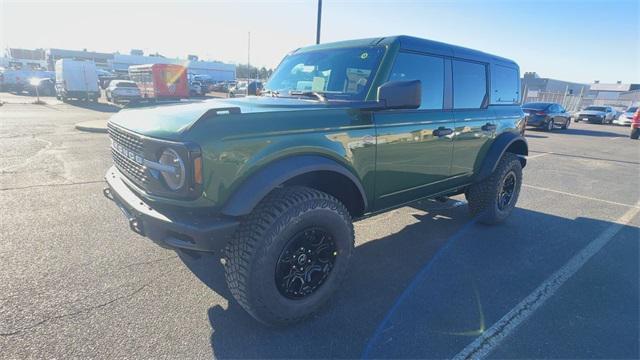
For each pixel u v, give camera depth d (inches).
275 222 97.6
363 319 113.8
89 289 122.9
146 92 1120.2
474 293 130.2
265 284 98.7
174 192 93.8
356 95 126.4
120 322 107.0
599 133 832.3
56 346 96.2
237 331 105.9
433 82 147.6
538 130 829.2
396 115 130.8
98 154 340.2
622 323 115.7
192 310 114.2
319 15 458.9
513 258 159.3
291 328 108.6
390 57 129.6
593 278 143.6
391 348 101.3
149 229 99.3
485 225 198.8
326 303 121.3
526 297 128.6
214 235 92.2
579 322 115.3
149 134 98.3
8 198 211.2
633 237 188.4
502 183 189.3
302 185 120.0
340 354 98.7
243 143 94.8
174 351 97.0
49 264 137.9
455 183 168.6
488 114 177.5
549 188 294.8
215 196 92.8
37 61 3075.8
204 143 89.7
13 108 807.7
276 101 127.1
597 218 219.5
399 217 208.2
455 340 105.3
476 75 170.4
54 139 414.6
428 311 118.6
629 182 328.5
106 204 205.0
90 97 1040.2
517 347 103.1
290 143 102.2
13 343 96.4
